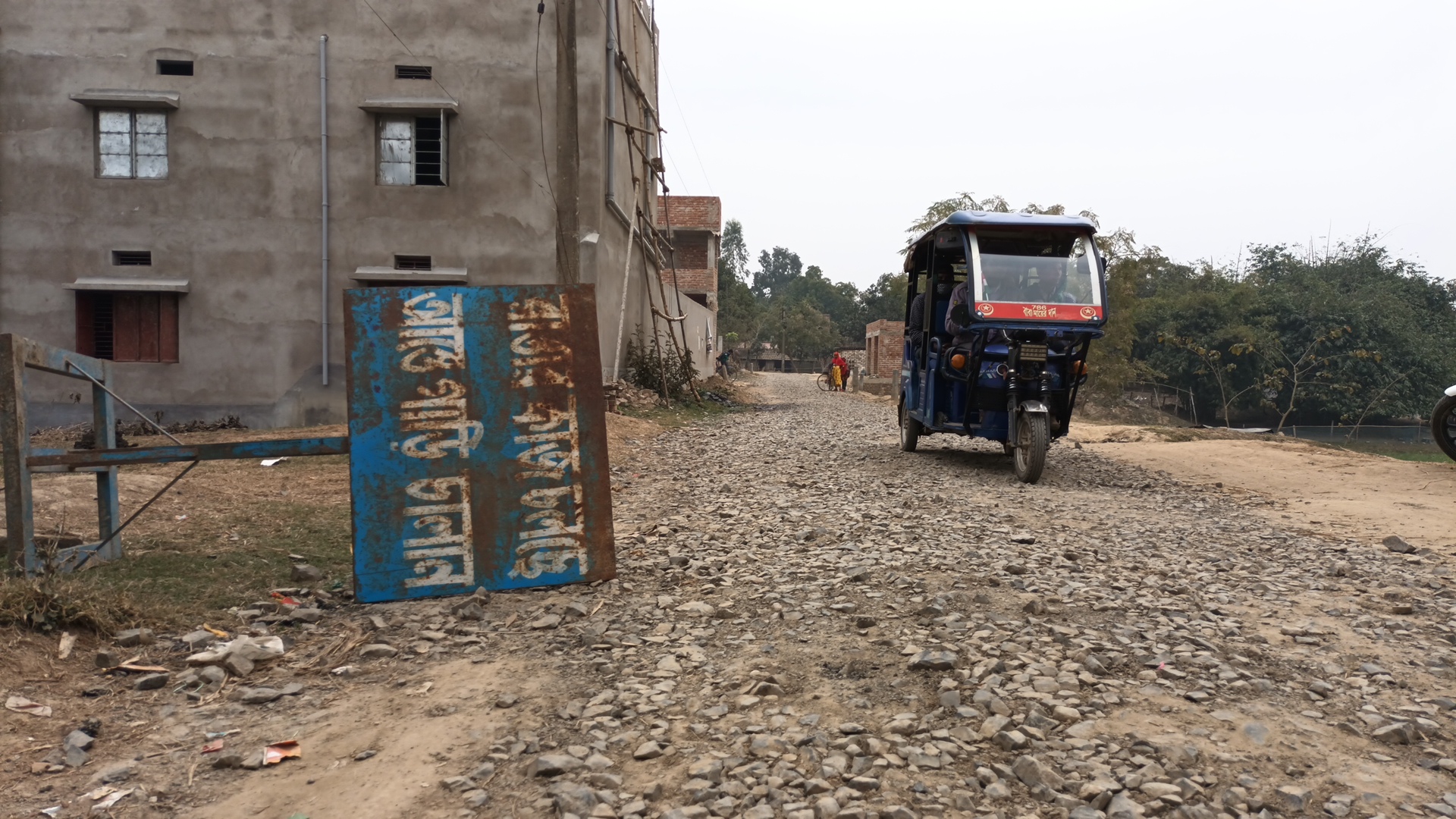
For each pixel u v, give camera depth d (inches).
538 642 177.5
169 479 335.3
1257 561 249.3
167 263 698.2
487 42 713.0
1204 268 2054.6
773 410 935.7
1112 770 124.1
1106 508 330.0
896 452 509.0
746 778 122.0
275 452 201.3
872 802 115.9
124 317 701.9
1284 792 117.3
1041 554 243.1
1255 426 1887.3
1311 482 404.8
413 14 708.0
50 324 693.9
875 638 174.2
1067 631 176.6
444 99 704.4
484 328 214.7
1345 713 144.6
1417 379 1806.1
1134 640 174.9
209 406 700.0
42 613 164.7
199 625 183.2
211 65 696.4
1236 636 180.1
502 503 211.3
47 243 693.3
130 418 696.4
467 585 207.8
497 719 141.7
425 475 207.9
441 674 160.9
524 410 213.8
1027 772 122.0
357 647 174.4
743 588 212.7
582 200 740.0
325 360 700.7
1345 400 1717.5
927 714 141.6
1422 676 160.4
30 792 119.2
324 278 700.7
